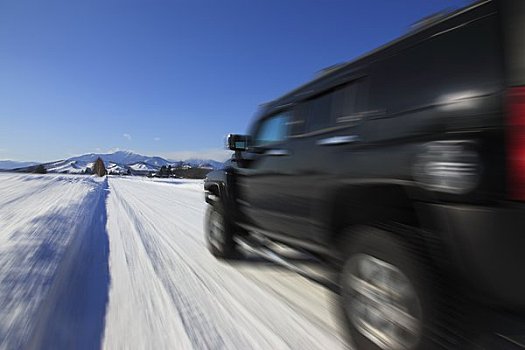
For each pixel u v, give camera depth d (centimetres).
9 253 478
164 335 274
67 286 376
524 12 175
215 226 519
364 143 255
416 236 214
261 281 412
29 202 1172
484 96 184
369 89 265
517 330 202
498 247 172
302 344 262
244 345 260
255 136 445
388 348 221
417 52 232
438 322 194
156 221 902
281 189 364
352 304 250
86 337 267
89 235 679
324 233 295
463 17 205
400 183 221
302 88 362
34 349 243
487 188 176
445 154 195
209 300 350
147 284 395
